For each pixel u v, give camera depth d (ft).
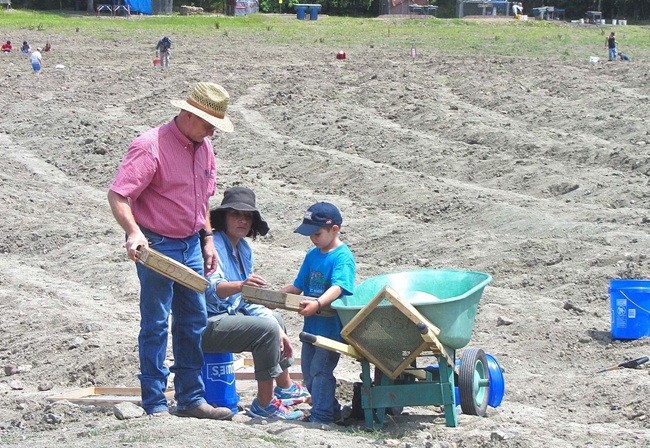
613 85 106.93
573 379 35.55
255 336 29.19
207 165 28.63
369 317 27.99
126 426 27.22
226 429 26.68
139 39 178.19
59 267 53.98
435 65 129.70
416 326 27.53
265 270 51.60
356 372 36.35
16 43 169.07
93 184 74.64
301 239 58.65
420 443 26.99
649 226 55.88
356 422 30.14
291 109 99.71
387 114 96.68
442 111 94.17
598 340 40.04
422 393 28.71
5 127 92.02
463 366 29.58
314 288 29.32
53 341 39.24
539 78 113.09
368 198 68.08
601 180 66.44
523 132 84.79
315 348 29.48
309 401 31.89
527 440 27.09
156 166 27.37
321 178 73.56
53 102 105.29
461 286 30.68
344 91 109.40
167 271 26.50
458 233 56.59
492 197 64.49
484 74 117.60
